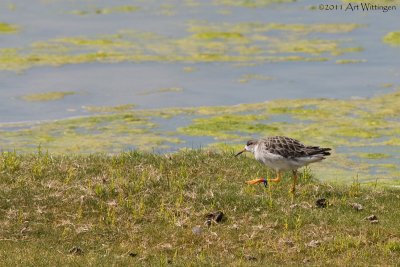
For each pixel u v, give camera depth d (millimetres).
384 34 45750
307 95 33688
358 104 32375
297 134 28281
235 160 20578
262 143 18375
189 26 47844
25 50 41125
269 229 16562
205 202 17703
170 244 15977
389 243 15781
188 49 42031
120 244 16016
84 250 15695
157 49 41969
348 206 17812
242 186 18734
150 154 20688
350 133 28500
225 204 17594
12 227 16484
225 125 29391
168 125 29516
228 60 39750
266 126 29203
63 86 34719
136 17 50656
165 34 45625
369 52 41500
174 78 36375
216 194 17984
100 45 42625
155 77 36469
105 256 15203
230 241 16109
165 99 33031
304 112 31172
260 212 17328
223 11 52906
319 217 17000
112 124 29656
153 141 27453
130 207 17328
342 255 15508
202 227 16688
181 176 19000
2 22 47750
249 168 20047
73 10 52781
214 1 56781
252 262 15094
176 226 16688
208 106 32094
